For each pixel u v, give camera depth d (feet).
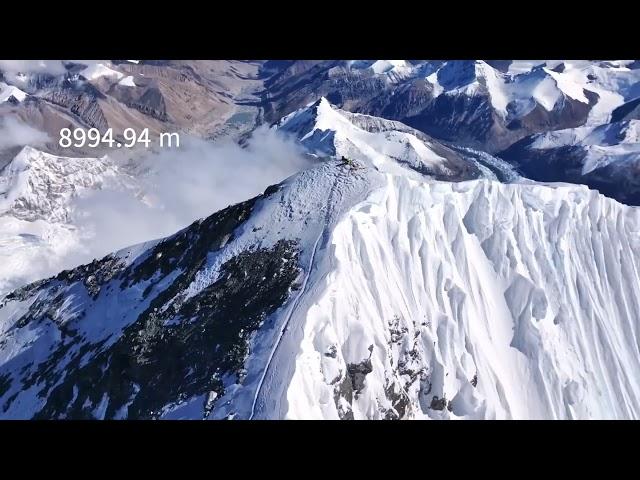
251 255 402.72
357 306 364.17
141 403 359.46
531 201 452.35
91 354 415.44
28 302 508.53
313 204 415.23
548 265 437.99
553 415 388.98
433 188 429.79
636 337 447.01
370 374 348.59
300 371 323.37
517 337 410.31
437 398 364.58
